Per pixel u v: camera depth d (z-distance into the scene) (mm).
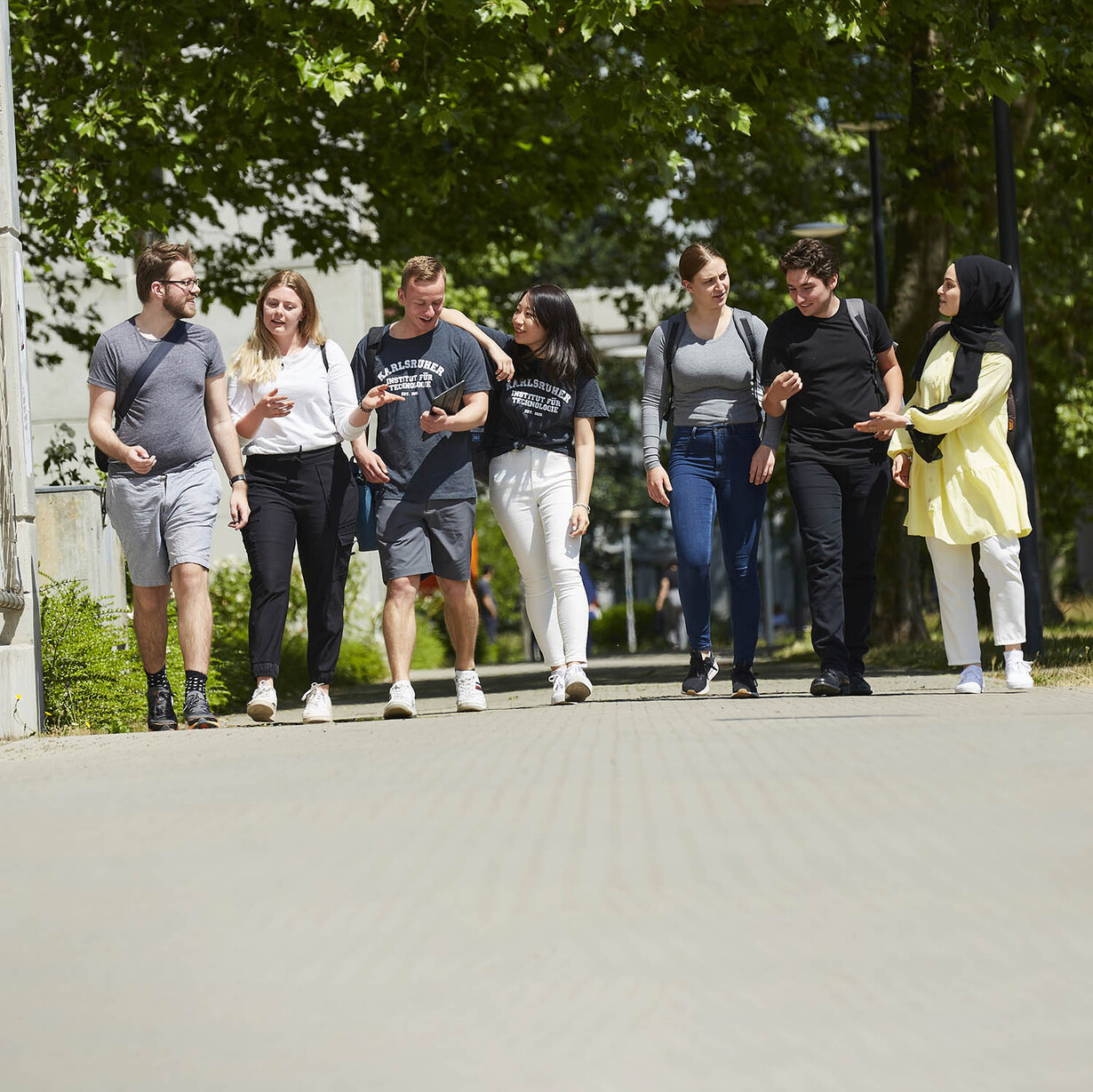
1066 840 5730
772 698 14719
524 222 34812
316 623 15148
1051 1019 3641
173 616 20984
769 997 3850
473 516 15398
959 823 6113
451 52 26094
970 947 4285
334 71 25125
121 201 27016
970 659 14609
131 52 27516
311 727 12852
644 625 88312
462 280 50031
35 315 35125
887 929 4492
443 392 14805
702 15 27891
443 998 3938
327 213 34469
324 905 5016
